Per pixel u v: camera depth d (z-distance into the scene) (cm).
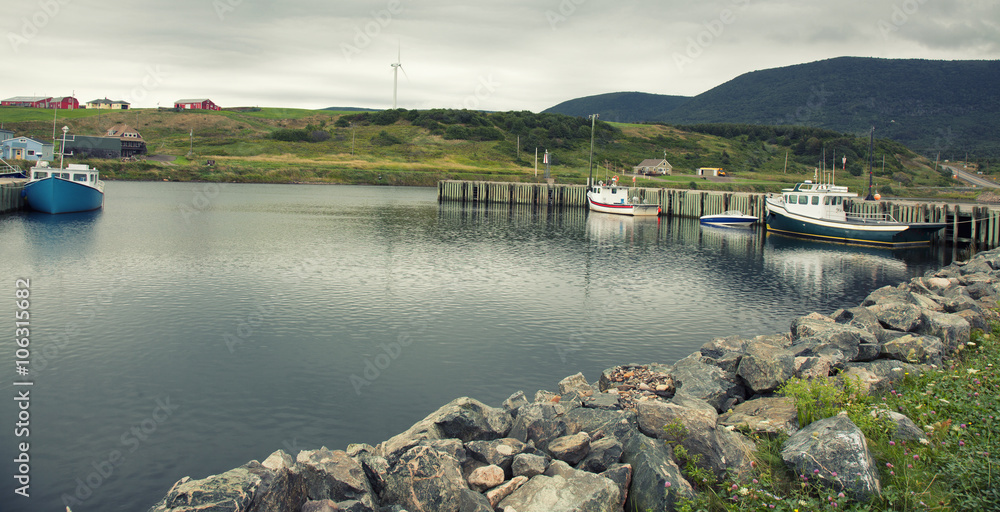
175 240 4906
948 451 898
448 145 16862
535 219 7569
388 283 3425
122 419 1631
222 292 3105
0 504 1223
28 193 6494
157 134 17338
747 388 1368
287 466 856
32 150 11738
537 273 3878
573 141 17462
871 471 825
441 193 10262
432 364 2098
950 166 19400
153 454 1445
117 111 19688
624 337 2472
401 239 5334
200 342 2284
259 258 4156
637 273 3984
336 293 3141
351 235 5506
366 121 19225
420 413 1705
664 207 8556
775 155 17700
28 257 3991
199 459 1427
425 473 891
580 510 848
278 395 1805
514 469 977
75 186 6569
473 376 1995
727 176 15075
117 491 1288
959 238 5859
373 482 907
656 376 1456
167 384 1873
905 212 6406
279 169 14038
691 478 909
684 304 3092
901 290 2175
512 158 16100
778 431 1023
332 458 898
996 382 1170
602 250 5028
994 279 2530
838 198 5938
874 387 1205
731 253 5016
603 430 1109
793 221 6075
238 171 13662
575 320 2717
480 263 4194
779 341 1673
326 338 2370
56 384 1858
